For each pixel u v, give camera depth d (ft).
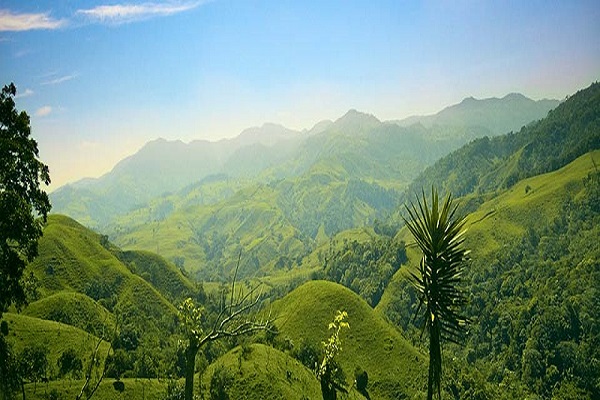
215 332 68.74
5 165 89.45
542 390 336.08
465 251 48.29
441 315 48.60
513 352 377.30
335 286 380.58
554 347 355.97
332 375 85.81
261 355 254.06
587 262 408.46
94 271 463.42
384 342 331.57
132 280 466.70
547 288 410.31
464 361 362.94
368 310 363.35
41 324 277.64
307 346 292.40
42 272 428.56
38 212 101.30
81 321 330.13
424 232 49.03
